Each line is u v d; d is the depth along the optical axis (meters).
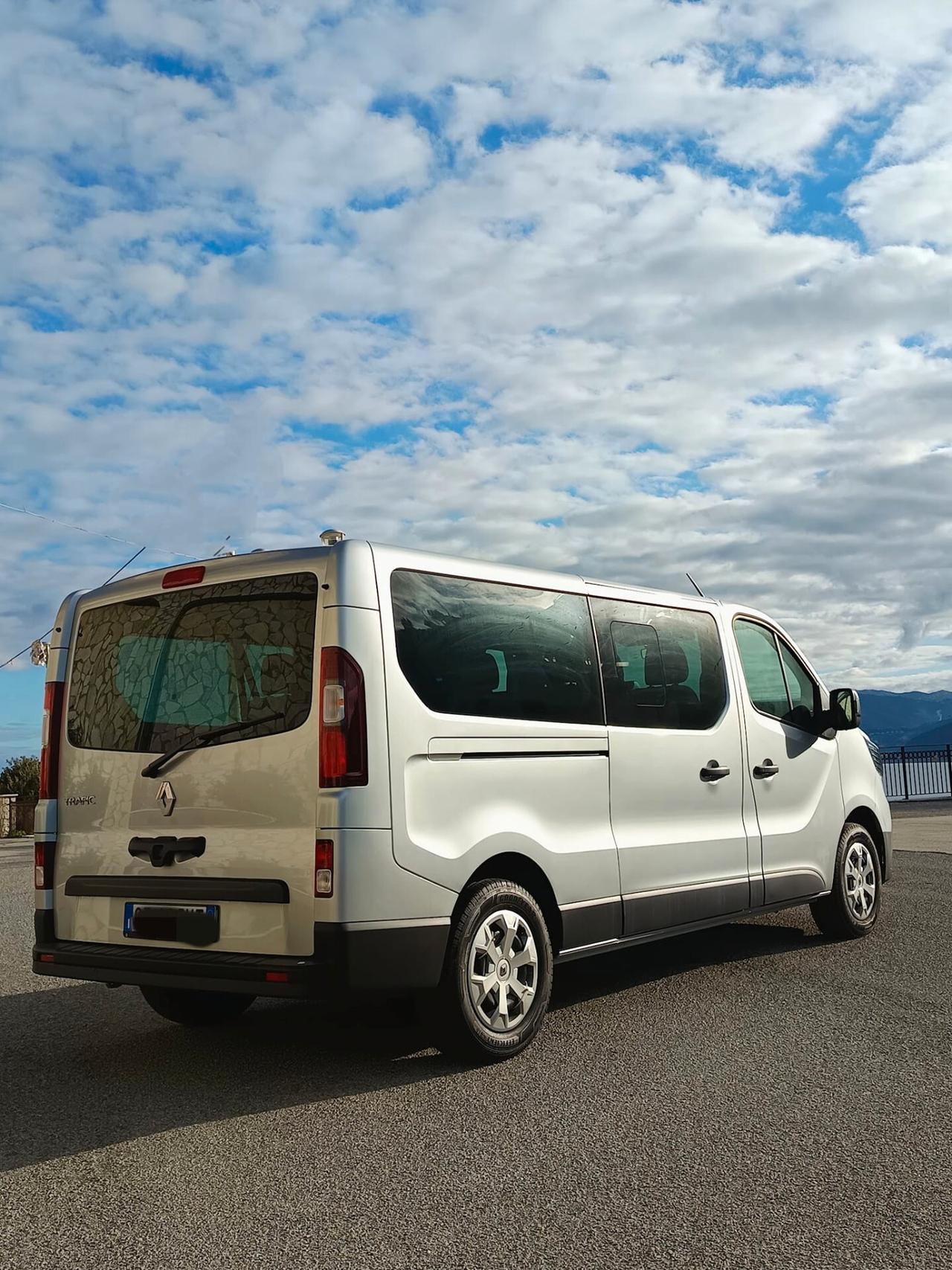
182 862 5.01
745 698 7.01
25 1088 4.80
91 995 6.83
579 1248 3.11
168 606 5.32
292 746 4.75
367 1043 5.50
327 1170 3.74
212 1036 5.72
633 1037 5.36
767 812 7.00
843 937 7.71
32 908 10.48
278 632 4.91
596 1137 3.99
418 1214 3.36
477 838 5.03
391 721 4.77
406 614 4.97
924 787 30.67
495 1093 4.55
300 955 4.62
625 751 5.96
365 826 4.61
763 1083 4.59
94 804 5.38
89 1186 3.65
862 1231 3.18
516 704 5.39
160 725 5.21
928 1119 4.11
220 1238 3.23
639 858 5.94
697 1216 3.30
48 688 5.67
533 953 5.19
